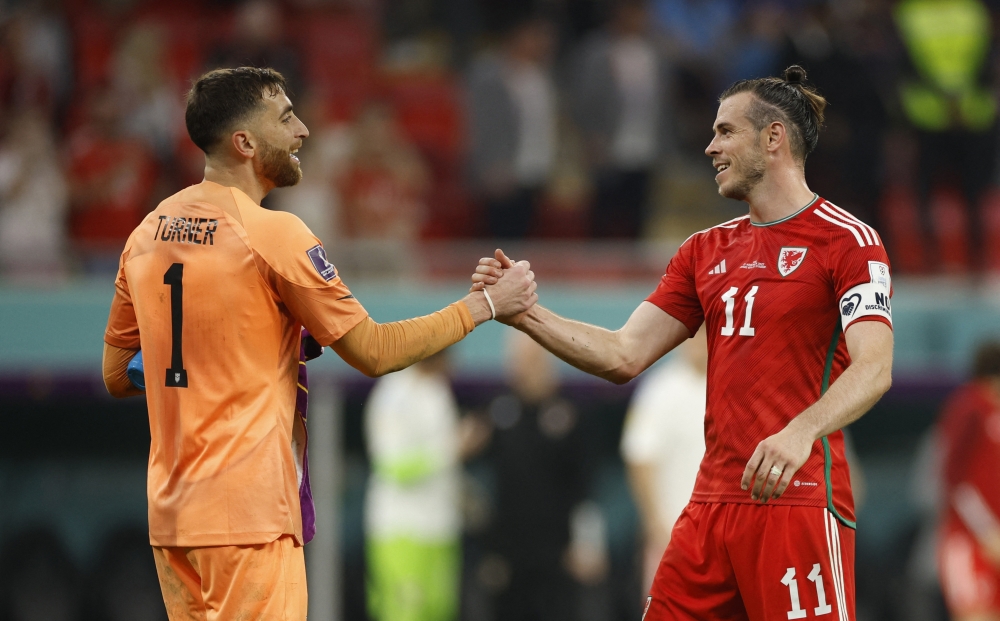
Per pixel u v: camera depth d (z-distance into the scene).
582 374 33.31
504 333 32.97
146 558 33.81
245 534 12.76
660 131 39.72
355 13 44.72
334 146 37.09
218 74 13.61
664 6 44.03
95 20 41.72
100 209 35.00
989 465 29.05
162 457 13.18
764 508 13.82
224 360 12.98
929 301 34.84
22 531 33.34
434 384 29.61
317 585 32.22
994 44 43.12
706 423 14.64
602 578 34.72
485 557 29.53
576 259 34.41
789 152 14.51
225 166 13.56
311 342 14.21
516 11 44.59
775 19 41.03
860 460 36.16
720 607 14.25
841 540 13.95
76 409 33.56
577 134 41.59
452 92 44.00
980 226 38.25
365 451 34.06
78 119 38.53
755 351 14.09
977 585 28.94
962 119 38.62
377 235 36.56
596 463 33.94
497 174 38.62
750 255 14.52
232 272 13.04
